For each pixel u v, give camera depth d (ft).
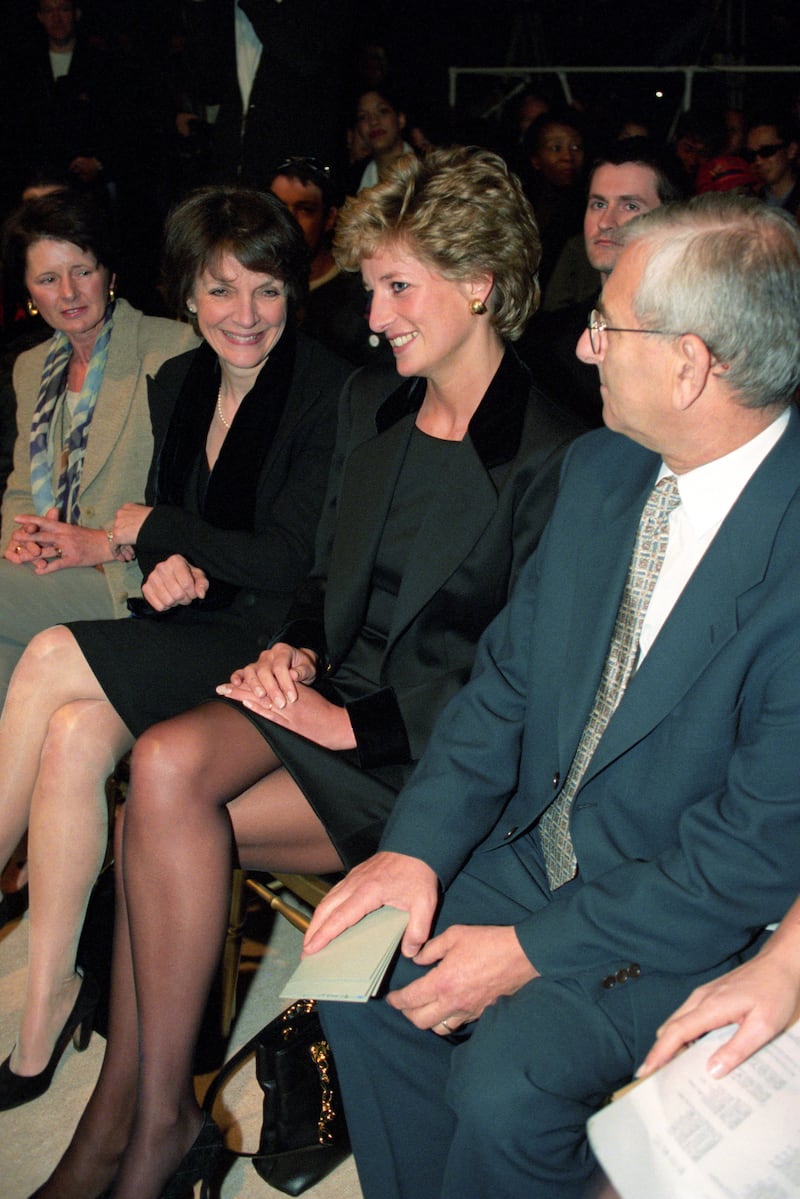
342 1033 5.36
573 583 5.47
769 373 4.63
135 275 14.23
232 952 7.02
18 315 11.72
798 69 18.02
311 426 7.79
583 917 4.89
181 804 5.74
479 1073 4.68
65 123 14.93
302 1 12.31
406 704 6.35
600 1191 4.47
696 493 5.01
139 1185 5.62
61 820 6.66
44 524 8.29
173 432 8.10
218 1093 6.57
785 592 4.66
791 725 4.63
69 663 7.05
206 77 14.06
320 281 11.48
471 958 4.99
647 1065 4.33
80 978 6.92
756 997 4.27
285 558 7.68
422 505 6.59
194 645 7.31
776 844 4.68
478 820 5.62
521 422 6.29
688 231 4.63
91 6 17.78
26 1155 6.43
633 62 21.57
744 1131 3.91
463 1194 4.79
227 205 7.40
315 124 12.87
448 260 6.01
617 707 5.05
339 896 5.37
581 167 14.35
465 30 21.63
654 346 4.67
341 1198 6.21
